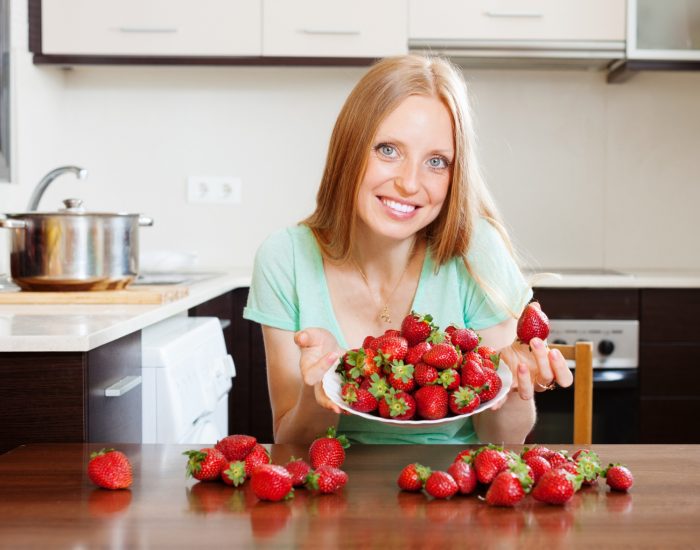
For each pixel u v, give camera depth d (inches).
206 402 77.8
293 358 58.7
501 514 32.7
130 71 130.3
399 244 56.7
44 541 29.9
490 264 57.7
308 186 132.0
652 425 110.0
